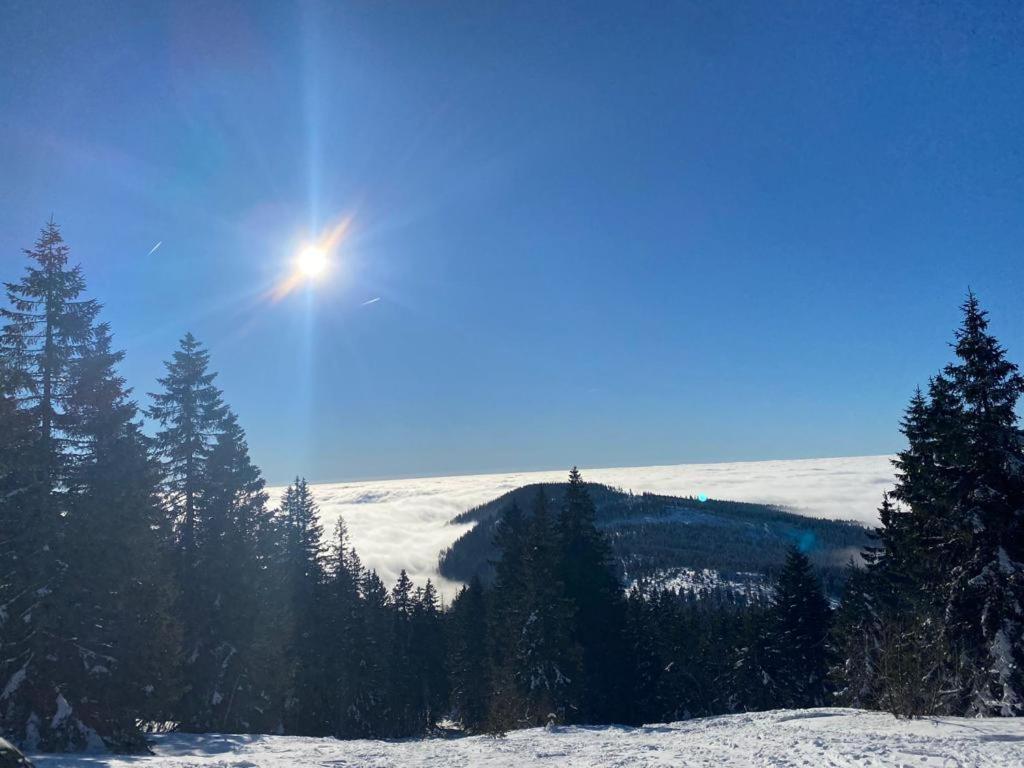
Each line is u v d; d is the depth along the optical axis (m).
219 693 26.80
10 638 16.34
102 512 18.11
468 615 49.47
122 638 18.86
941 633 21.36
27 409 17.73
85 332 18.66
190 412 29.55
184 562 28.16
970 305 21.91
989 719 15.66
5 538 16.95
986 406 21.39
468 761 14.62
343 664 42.44
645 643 41.53
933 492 22.42
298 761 14.54
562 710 31.30
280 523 41.12
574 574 38.09
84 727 16.69
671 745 15.84
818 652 44.25
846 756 11.53
